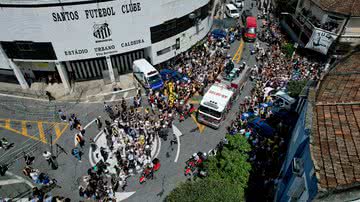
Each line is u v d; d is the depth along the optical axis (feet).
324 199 30.91
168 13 103.65
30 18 86.58
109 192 68.33
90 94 106.83
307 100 46.19
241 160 61.26
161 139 85.76
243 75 100.78
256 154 75.97
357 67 48.70
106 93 107.24
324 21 113.29
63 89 108.47
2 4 82.64
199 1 116.57
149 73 102.01
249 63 122.93
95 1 88.17
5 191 71.31
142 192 70.69
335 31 111.14
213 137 87.20
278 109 91.66
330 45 114.01
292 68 113.19
